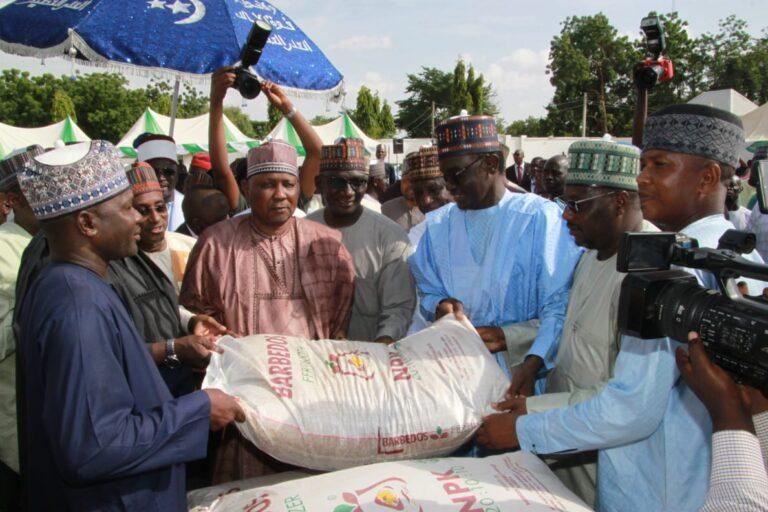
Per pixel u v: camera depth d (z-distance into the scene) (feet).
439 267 9.62
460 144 8.84
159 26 12.39
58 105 154.51
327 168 10.30
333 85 14.35
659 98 195.52
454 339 7.93
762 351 3.92
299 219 9.24
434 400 7.13
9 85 167.94
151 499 5.67
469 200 9.12
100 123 168.86
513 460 6.79
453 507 5.93
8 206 10.34
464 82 206.28
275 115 145.79
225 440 7.95
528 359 8.23
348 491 6.16
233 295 8.63
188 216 12.62
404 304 10.18
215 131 12.26
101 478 5.09
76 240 5.57
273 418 6.64
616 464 6.88
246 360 7.14
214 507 6.64
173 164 15.58
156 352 7.64
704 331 4.35
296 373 7.11
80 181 5.42
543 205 9.11
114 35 12.00
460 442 7.20
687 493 6.40
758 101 193.06
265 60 13.00
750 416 4.53
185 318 9.09
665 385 5.95
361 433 6.87
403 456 7.02
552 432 6.63
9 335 9.34
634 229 7.11
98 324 5.20
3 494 9.83
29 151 10.10
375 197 24.34
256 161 8.52
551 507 5.98
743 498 4.22
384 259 10.43
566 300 8.56
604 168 6.91
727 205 20.21
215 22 12.78
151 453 5.31
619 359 6.29
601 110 208.95
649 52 12.75
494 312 9.07
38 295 5.33
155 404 5.70
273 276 8.75
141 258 8.67
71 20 12.04
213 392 6.22
